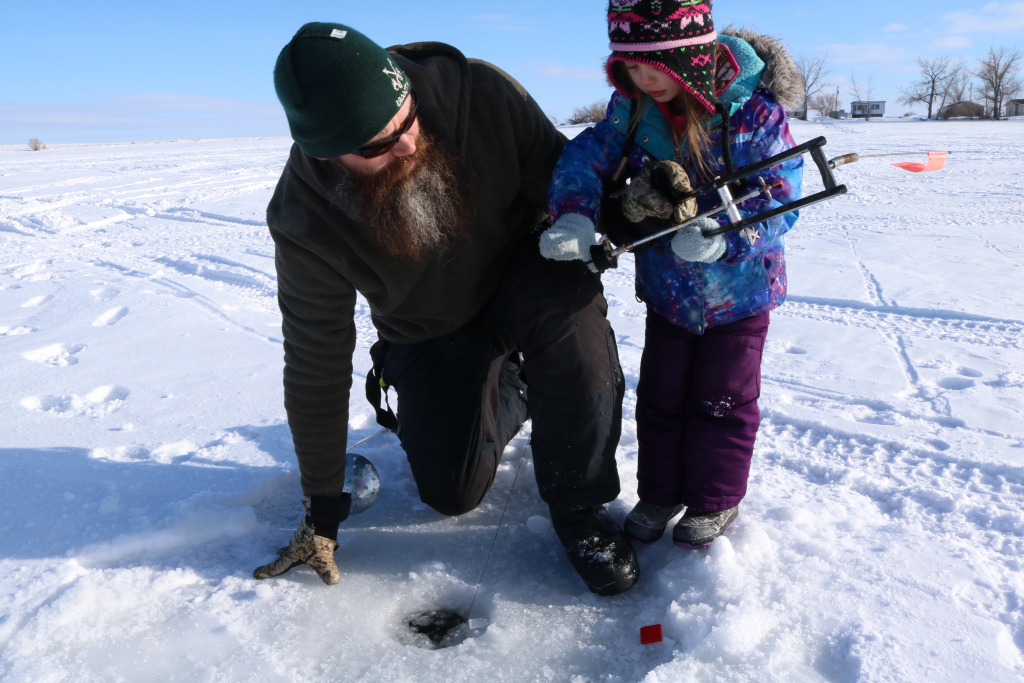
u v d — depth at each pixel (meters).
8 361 3.96
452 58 1.93
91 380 3.68
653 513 2.17
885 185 10.44
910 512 2.28
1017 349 3.76
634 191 1.77
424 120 1.79
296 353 1.98
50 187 13.38
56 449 2.84
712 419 2.08
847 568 1.99
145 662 1.79
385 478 2.71
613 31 1.81
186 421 3.16
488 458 2.36
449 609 2.06
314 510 2.07
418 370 2.31
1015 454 2.61
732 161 1.86
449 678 1.74
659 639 1.81
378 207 1.79
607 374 1.97
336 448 2.07
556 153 2.20
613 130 2.02
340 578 2.13
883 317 4.39
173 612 1.98
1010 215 7.73
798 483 2.53
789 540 2.12
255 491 2.51
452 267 2.07
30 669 1.75
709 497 2.06
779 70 1.85
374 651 1.84
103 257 6.92
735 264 1.99
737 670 1.67
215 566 2.17
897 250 6.13
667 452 2.14
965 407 3.07
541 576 2.12
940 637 1.72
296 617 1.97
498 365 2.35
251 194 11.89
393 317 2.21
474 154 1.96
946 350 3.78
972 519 2.23
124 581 2.04
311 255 1.87
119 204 10.93
